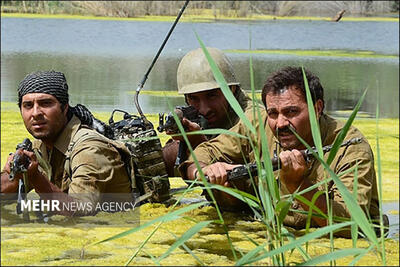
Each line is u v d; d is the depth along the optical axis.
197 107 10.55
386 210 12.58
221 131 7.23
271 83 8.73
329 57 36.50
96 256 7.75
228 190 7.35
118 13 52.12
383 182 14.57
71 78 25.50
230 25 47.38
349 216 8.56
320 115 8.91
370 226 6.90
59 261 7.55
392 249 8.41
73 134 9.09
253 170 8.84
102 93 21.72
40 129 8.94
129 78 25.83
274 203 7.32
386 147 17.72
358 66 33.31
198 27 44.94
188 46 37.41
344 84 27.52
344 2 57.31
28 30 42.91
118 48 36.06
